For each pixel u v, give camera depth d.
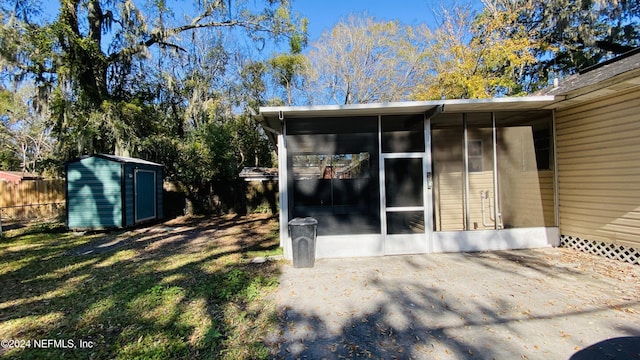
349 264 5.74
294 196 6.30
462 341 3.03
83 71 11.68
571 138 6.23
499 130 6.62
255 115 6.04
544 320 3.39
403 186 6.38
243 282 4.84
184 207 14.71
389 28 19.47
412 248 6.37
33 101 11.34
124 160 10.30
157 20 13.22
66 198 10.12
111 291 4.56
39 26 10.94
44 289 4.70
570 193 6.32
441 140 6.55
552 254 6.01
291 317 3.63
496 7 14.24
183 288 4.62
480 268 5.27
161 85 15.42
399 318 3.55
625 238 5.27
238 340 3.13
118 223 10.19
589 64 13.73
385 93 19.89
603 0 12.30
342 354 2.87
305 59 20.17
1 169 25.52
